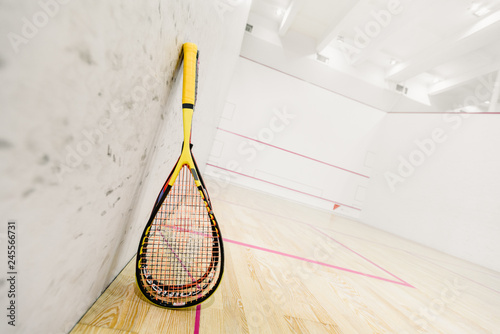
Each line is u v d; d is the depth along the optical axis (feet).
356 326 3.14
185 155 2.26
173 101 2.59
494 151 13.14
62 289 1.35
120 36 1.11
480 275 9.93
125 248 2.60
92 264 1.70
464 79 17.58
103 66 1.04
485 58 16.26
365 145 21.25
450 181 14.83
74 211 1.20
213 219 2.40
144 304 2.30
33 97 0.74
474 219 13.08
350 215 21.39
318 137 20.71
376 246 10.59
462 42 14.60
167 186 2.22
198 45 3.00
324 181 21.04
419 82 20.49
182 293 2.39
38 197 0.90
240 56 19.40
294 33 19.33
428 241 15.02
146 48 1.45
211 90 5.86
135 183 2.16
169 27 1.77
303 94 20.30
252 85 19.69
